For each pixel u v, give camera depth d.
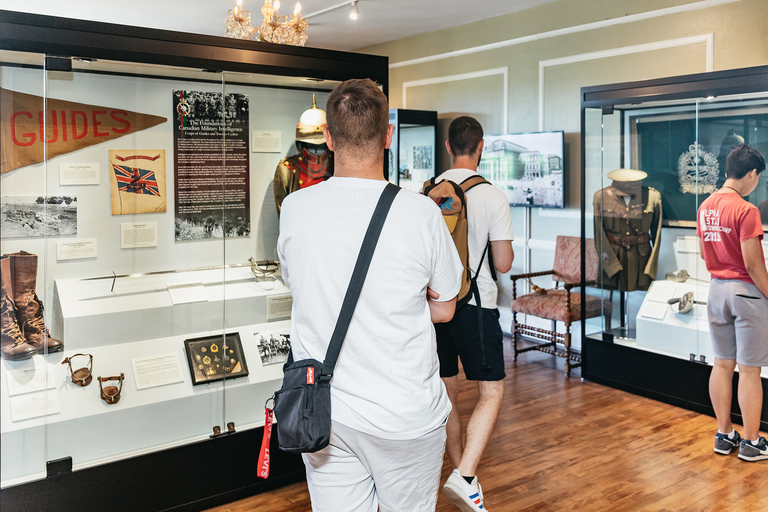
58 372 2.27
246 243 2.71
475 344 2.43
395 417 1.33
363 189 1.37
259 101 2.67
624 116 4.02
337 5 5.68
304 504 2.63
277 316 2.82
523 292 5.86
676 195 3.78
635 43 4.77
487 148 6.04
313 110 2.83
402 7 5.68
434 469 1.47
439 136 6.71
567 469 3.00
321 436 1.30
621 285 4.16
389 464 1.39
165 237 2.49
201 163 2.55
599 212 4.25
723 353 3.13
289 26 4.45
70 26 2.14
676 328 3.85
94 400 2.35
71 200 2.26
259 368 2.74
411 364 1.37
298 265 1.37
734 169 3.04
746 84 3.33
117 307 2.39
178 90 2.46
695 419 3.66
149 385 2.47
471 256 2.49
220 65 2.46
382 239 1.33
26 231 2.16
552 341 4.86
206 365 2.61
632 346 4.12
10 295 2.14
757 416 3.05
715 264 3.11
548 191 5.45
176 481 2.51
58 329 2.26
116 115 2.33
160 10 5.89
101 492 2.35
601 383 4.35
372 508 1.46
